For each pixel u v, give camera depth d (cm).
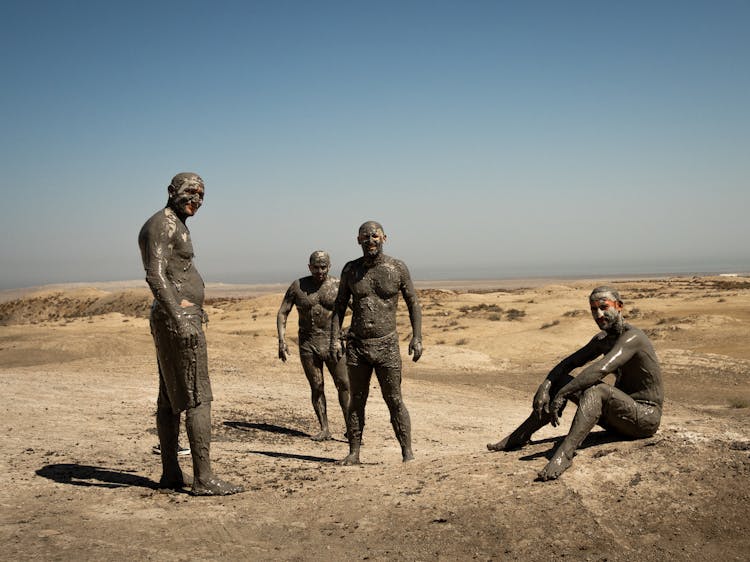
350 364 838
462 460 666
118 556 473
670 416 1536
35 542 493
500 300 6269
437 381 2258
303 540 509
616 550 471
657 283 9275
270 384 1797
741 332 3130
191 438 625
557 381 654
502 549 480
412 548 488
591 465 581
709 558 461
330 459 918
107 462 779
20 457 770
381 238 812
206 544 501
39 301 6612
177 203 634
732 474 548
